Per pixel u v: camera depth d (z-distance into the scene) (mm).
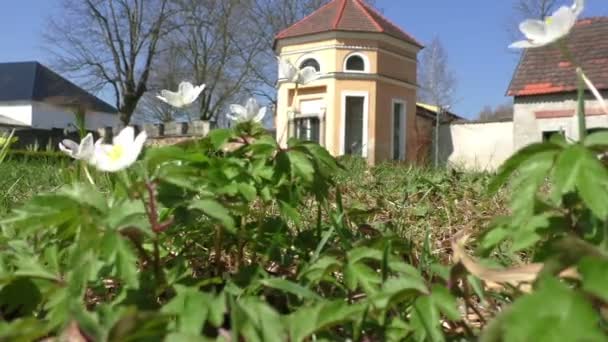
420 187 4441
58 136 29609
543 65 20344
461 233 2016
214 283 1699
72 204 1508
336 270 1675
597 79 18656
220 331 1256
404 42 23578
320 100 22797
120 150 1571
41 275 1529
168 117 48469
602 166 1273
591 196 1251
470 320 1663
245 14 44906
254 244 2072
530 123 20000
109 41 43750
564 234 1435
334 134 22375
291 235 2191
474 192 4230
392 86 23328
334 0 23734
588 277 903
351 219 2736
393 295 1296
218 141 2066
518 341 850
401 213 3623
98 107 58938
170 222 1597
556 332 840
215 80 46125
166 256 2016
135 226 1466
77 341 1093
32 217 1492
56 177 4754
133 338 1080
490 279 1319
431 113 26969
